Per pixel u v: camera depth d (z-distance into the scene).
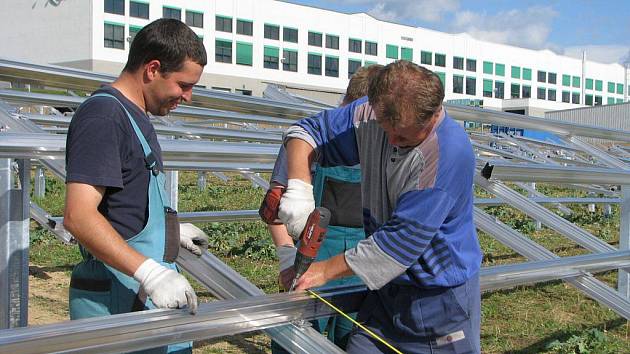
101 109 2.23
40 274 6.39
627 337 5.34
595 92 72.31
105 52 43.94
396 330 2.61
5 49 47.59
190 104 5.41
